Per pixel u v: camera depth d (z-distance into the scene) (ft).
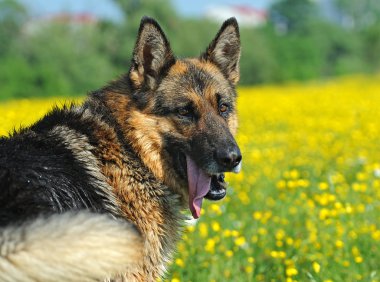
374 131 61.21
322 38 430.20
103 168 21.93
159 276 22.65
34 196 18.79
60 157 20.74
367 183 40.52
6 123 49.62
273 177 43.04
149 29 23.48
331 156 49.85
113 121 22.97
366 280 26.96
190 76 24.13
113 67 263.90
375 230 31.78
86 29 272.10
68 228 17.15
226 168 23.09
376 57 361.30
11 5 264.52
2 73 210.38
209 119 23.66
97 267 16.93
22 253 16.69
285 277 28.12
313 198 37.91
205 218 34.37
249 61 289.53
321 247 29.96
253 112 82.02
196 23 285.84
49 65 230.07
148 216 22.41
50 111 23.07
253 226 33.53
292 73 306.35
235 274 28.14
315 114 82.12
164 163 23.52
